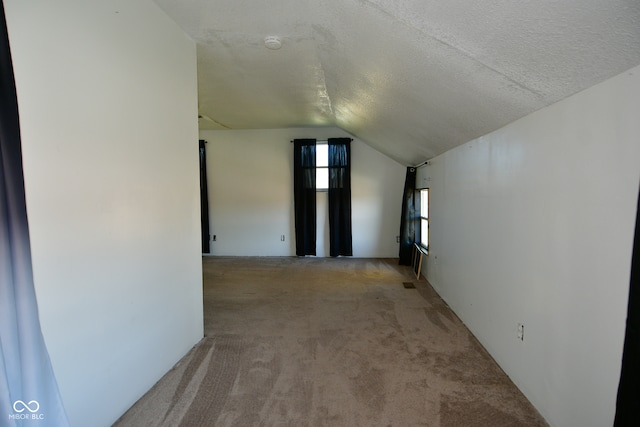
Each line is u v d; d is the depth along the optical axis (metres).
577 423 1.42
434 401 1.85
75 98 1.46
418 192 5.33
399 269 5.25
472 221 2.73
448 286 3.49
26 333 1.12
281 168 6.33
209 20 2.19
